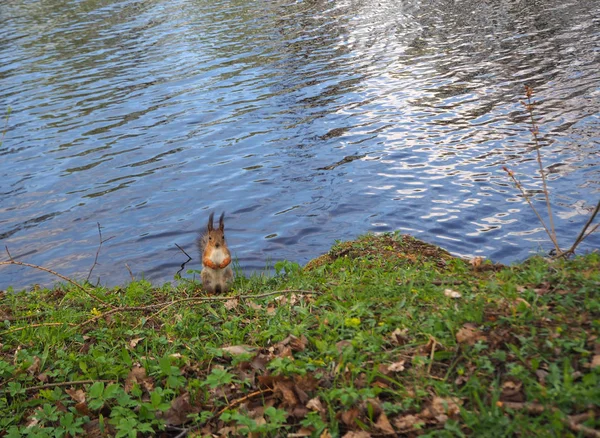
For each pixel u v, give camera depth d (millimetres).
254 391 5332
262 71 22781
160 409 5117
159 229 12453
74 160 16266
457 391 4613
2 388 5914
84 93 21641
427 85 19797
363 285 7047
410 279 6867
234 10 33719
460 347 5043
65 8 37375
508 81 19234
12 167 16047
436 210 12086
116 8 36344
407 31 27109
